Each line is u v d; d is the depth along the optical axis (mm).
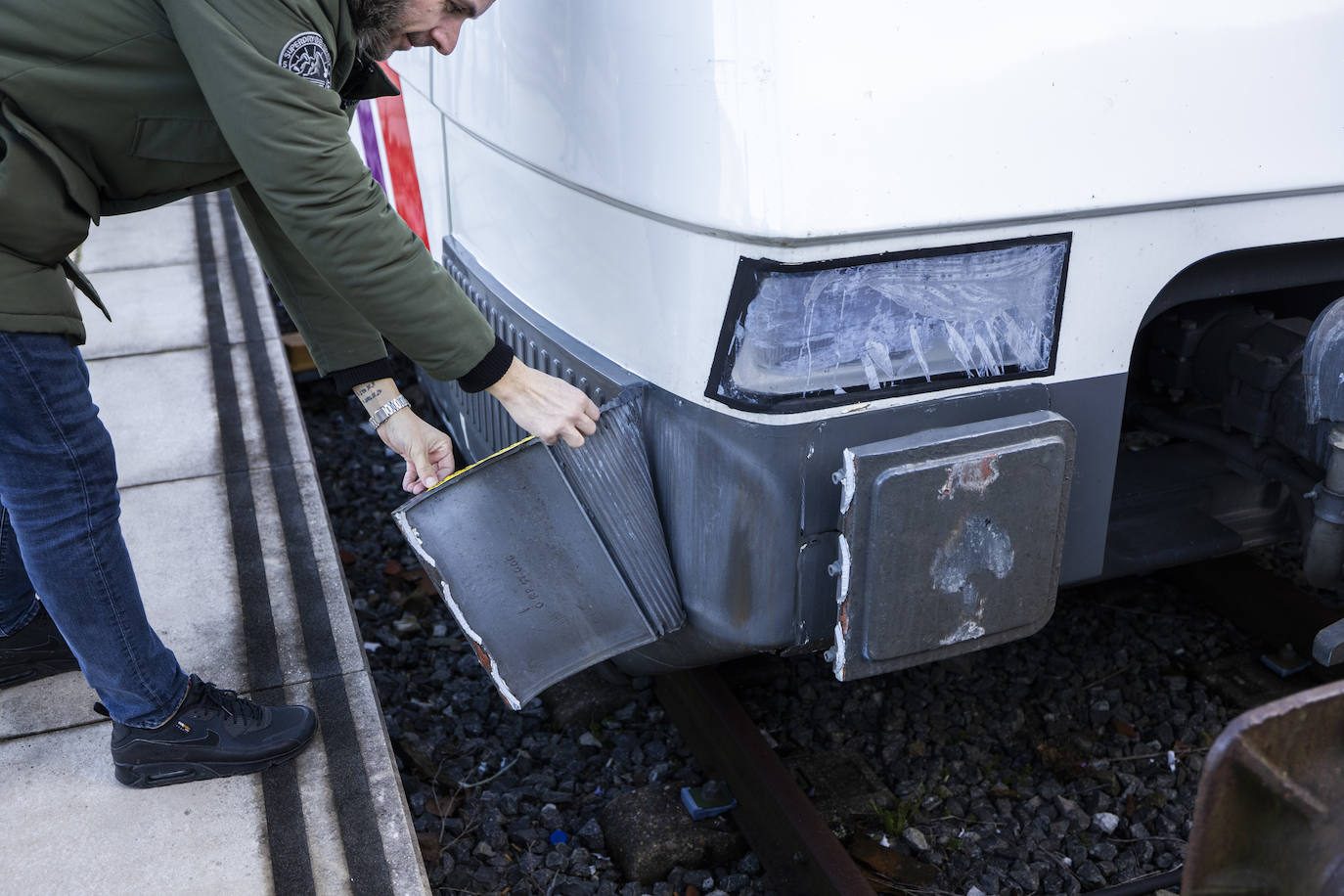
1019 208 1567
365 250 1485
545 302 2045
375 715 2160
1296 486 2133
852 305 1567
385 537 3332
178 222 5570
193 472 3092
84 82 1449
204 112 1529
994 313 1651
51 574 1753
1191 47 1588
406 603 2980
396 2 1503
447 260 2584
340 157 1450
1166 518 2318
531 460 1744
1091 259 1670
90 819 1944
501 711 2590
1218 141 1650
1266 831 1188
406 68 2803
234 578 2600
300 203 1440
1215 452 2439
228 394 3576
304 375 4164
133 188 1612
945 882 2078
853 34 1423
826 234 1475
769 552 1667
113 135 1513
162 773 1980
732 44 1436
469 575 1824
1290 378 2086
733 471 1640
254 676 2270
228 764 1997
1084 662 2625
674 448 1715
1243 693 2506
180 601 2521
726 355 1583
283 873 1828
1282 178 1710
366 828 1915
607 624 1804
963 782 2316
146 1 1439
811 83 1422
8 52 1417
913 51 1450
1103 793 2264
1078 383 1751
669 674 2426
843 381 1606
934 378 1652
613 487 1737
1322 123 1710
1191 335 2271
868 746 2414
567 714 2518
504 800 2303
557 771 2395
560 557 1788
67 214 1544
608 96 1642
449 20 1593
